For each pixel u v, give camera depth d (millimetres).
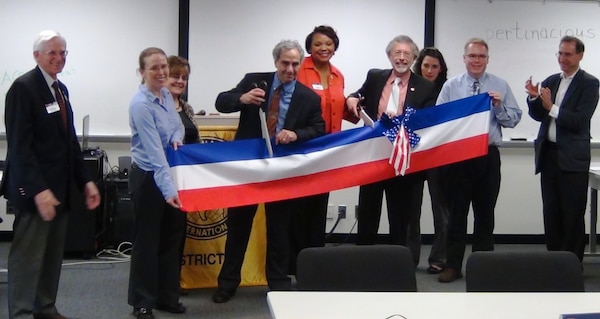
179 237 4008
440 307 2219
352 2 5879
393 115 4082
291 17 5863
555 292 2518
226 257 4273
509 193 6102
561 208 4723
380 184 4270
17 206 3467
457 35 5941
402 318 2107
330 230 6074
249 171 3920
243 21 5844
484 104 4133
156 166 3572
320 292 2355
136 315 3854
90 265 5184
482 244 4602
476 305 2244
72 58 5801
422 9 5898
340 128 4281
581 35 5973
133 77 5852
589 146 4625
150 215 3723
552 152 4688
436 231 5016
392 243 4285
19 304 3521
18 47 5762
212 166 3854
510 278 2562
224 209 4570
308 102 3992
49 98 3535
